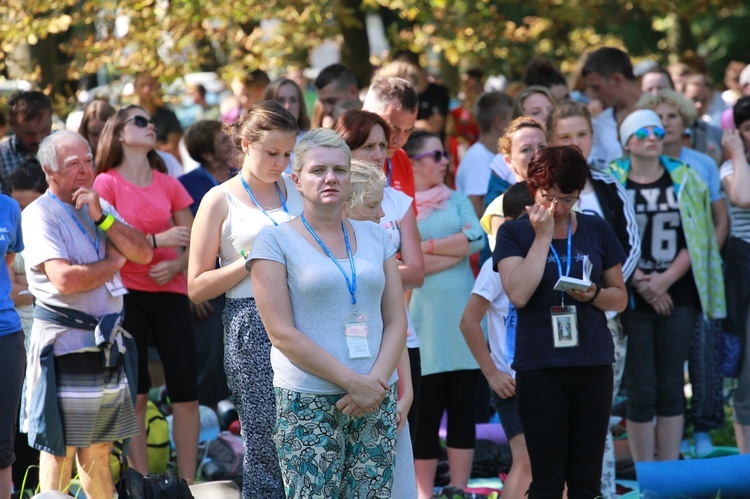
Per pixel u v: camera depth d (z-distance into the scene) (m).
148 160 17.27
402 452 12.45
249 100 24.89
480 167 20.06
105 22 26.03
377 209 12.71
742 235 17.56
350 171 11.41
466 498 15.54
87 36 26.02
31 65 25.73
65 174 14.07
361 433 11.22
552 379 12.58
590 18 38.03
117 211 16.38
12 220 13.66
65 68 26.61
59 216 14.07
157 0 26.16
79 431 13.82
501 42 32.44
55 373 13.84
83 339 13.93
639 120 16.84
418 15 31.12
